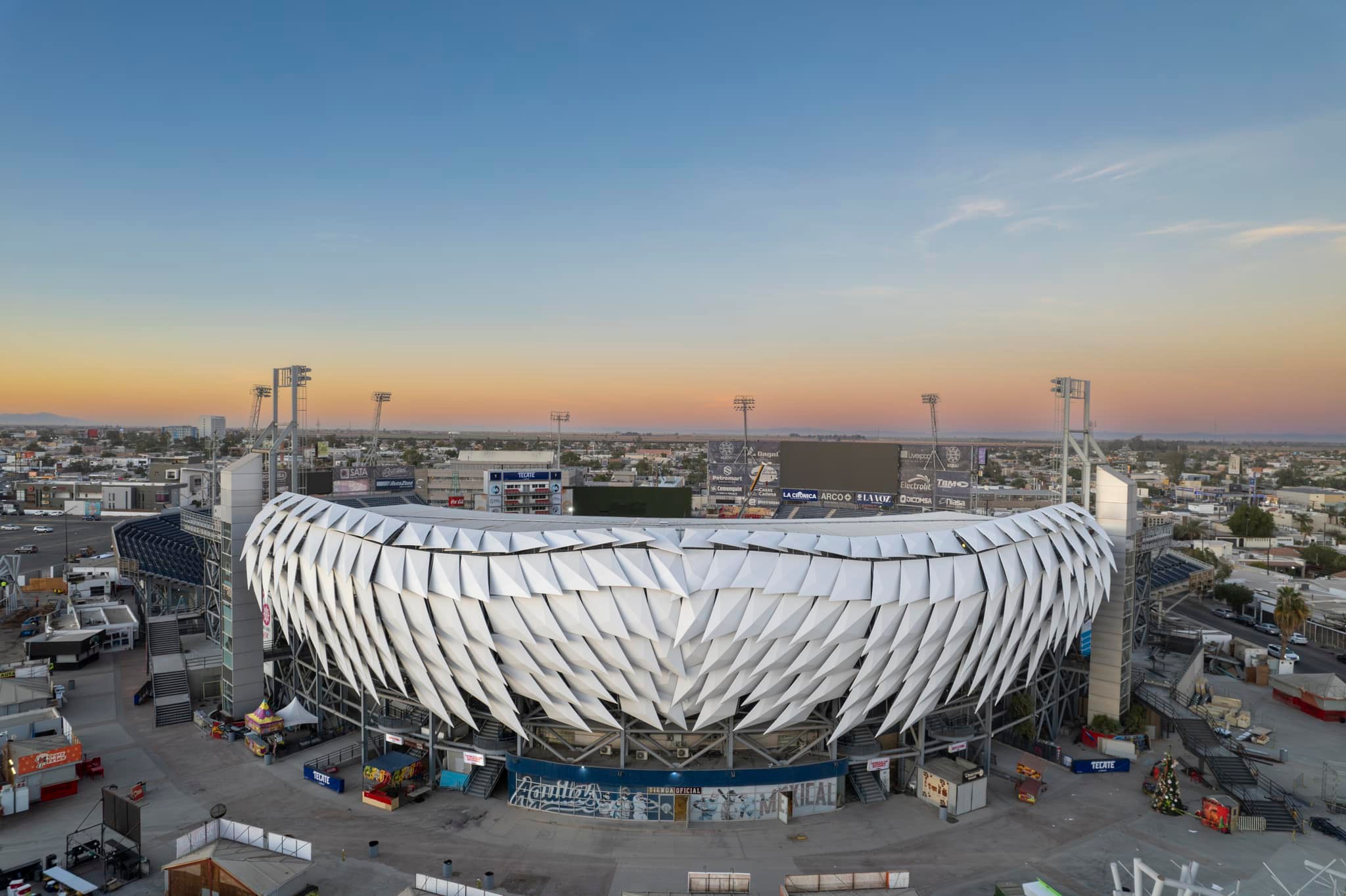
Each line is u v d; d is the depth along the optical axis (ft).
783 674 160.56
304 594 189.26
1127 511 217.56
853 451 366.63
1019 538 181.16
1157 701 226.79
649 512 373.20
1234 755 196.54
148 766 193.57
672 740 176.04
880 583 160.04
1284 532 601.21
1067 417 248.32
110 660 287.48
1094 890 143.33
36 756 171.94
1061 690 227.61
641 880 145.28
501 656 166.20
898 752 182.29
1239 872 150.61
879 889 130.93
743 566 157.99
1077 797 182.70
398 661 178.91
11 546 500.74
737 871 149.07
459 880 143.95
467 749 180.04
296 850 141.79
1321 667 296.10
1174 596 383.24
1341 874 131.54
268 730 204.44
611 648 157.38
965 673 171.53
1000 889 134.82
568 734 180.24
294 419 247.50
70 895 135.23
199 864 132.46
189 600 315.17
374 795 174.09
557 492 433.48
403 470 412.36
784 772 170.50
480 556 165.27
